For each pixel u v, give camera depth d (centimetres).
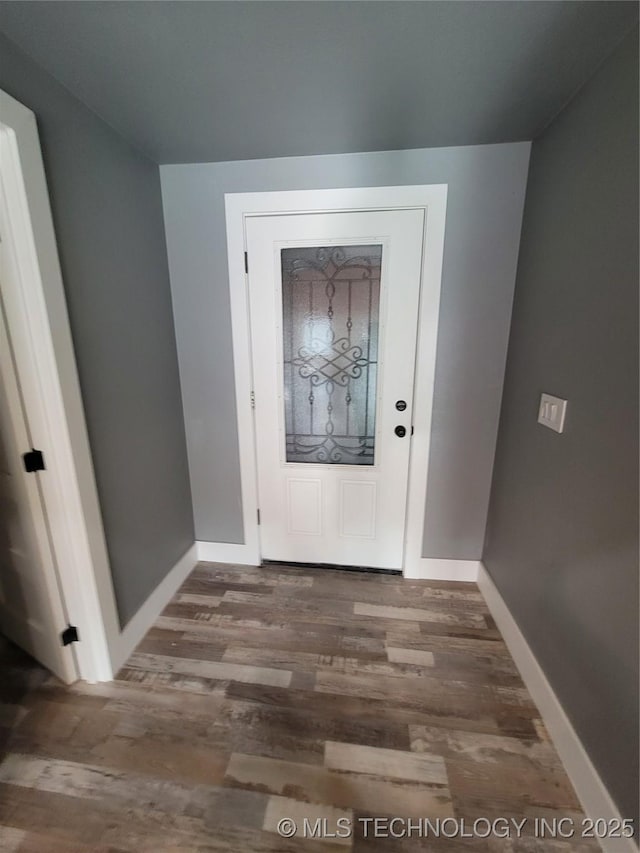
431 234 177
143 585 180
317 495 221
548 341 145
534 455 155
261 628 184
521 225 171
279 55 114
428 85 127
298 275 192
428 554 218
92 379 144
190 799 115
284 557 233
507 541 180
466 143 165
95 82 125
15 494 137
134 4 96
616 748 103
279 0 95
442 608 197
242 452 217
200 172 184
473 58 115
